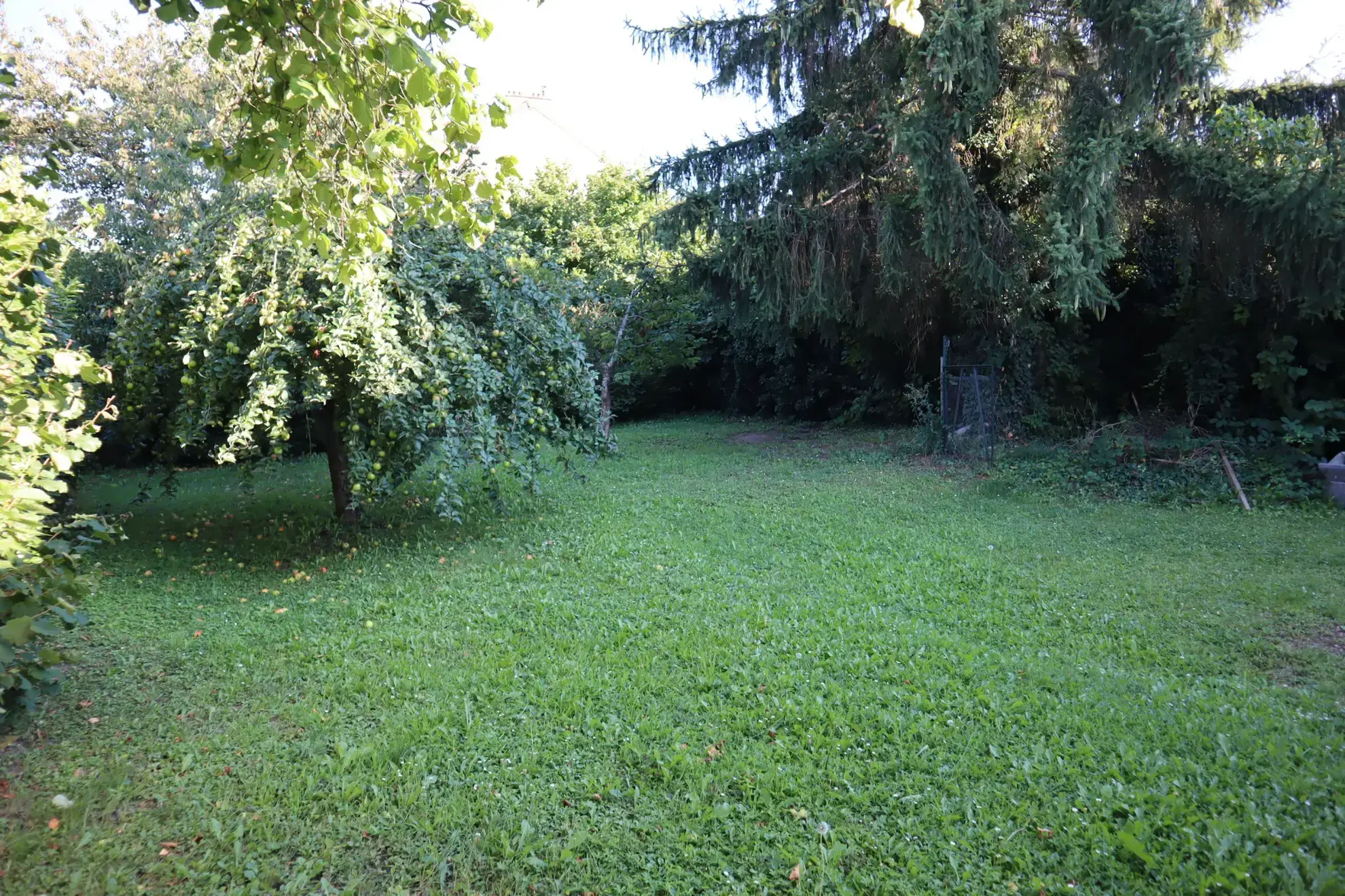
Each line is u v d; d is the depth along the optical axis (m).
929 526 7.72
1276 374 9.47
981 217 10.28
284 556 6.99
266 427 5.71
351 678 4.13
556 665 4.28
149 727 3.63
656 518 8.23
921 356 14.27
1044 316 11.91
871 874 2.62
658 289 17.17
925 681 4.00
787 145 11.91
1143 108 8.91
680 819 2.92
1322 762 3.19
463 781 3.16
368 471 6.06
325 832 2.84
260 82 3.36
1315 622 4.93
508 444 6.72
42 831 2.81
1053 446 11.02
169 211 13.09
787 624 4.89
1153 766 3.17
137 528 8.23
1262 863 2.55
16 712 3.58
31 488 2.98
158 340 6.30
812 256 11.93
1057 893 2.49
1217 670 4.25
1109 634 4.80
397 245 6.45
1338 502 7.89
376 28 2.59
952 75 8.98
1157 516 7.98
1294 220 8.37
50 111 14.17
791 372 18.16
